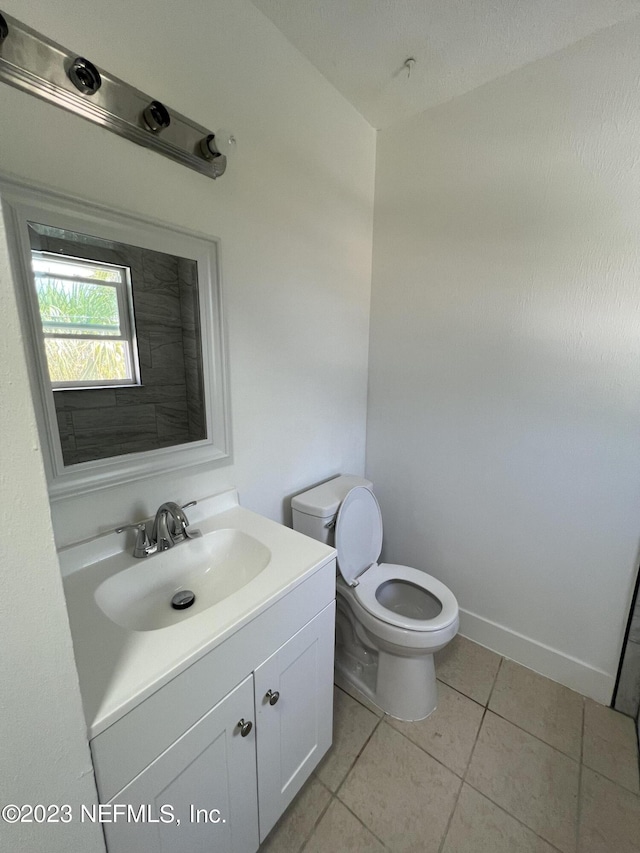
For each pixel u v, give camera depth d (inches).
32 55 28.2
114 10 32.7
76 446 35.4
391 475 77.1
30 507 18.4
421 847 39.9
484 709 56.4
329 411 67.9
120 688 24.1
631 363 49.7
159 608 37.8
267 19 45.8
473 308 61.6
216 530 45.1
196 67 39.6
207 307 44.4
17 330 17.1
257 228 49.1
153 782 26.0
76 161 32.1
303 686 40.4
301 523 58.2
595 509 55.1
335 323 65.8
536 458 59.0
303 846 39.9
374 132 67.4
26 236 30.1
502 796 44.8
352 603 57.5
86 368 35.4
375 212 70.7
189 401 44.6
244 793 34.4
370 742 51.1
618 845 40.3
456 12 44.1
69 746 21.0
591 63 47.0
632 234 47.5
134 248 37.4
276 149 50.0
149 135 36.0
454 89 57.0
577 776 47.1
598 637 57.2
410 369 70.8
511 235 56.4
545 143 51.8
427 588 59.2
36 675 19.3
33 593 18.9
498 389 61.0
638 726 51.9
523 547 62.4
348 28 46.8
